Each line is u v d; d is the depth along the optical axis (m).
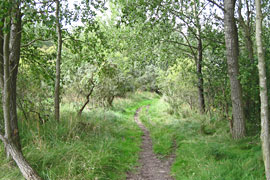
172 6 8.95
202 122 9.27
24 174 3.88
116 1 9.15
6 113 3.99
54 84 7.95
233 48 6.85
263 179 3.96
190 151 6.32
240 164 4.73
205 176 4.52
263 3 7.84
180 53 11.98
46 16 3.97
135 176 5.09
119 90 14.63
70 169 4.45
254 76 6.30
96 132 7.69
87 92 11.65
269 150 3.68
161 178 5.00
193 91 13.30
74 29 8.28
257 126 7.02
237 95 6.78
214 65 8.98
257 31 3.79
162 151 6.94
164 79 15.30
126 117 13.66
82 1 7.47
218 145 6.19
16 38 5.00
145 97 30.45
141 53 11.95
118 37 11.98
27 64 7.79
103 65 10.45
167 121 11.47
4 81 3.99
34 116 7.09
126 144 7.53
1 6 3.56
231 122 7.07
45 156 4.74
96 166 4.88
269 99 5.64
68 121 7.36
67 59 10.25
